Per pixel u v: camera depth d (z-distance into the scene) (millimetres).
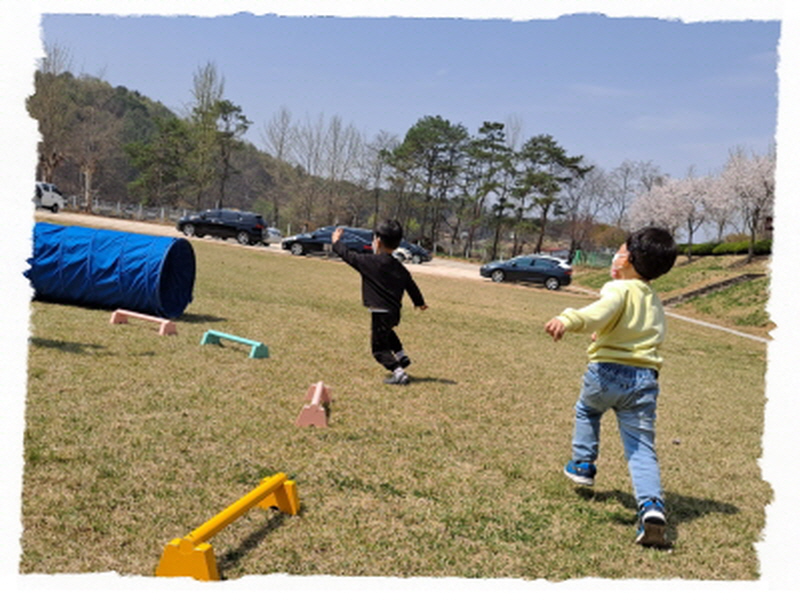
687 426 6250
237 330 8672
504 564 3027
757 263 34656
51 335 6750
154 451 3957
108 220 39500
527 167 67375
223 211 33875
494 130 67750
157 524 3059
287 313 11031
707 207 46625
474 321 13602
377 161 74875
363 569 2857
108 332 7344
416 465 4250
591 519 3648
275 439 4449
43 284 8586
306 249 30891
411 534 3244
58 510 3080
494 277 31484
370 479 3918
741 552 3375
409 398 6098
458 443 4832
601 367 3570
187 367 6199
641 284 3617
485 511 3613
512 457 4637
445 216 84062
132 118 104312
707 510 3984
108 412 4578
